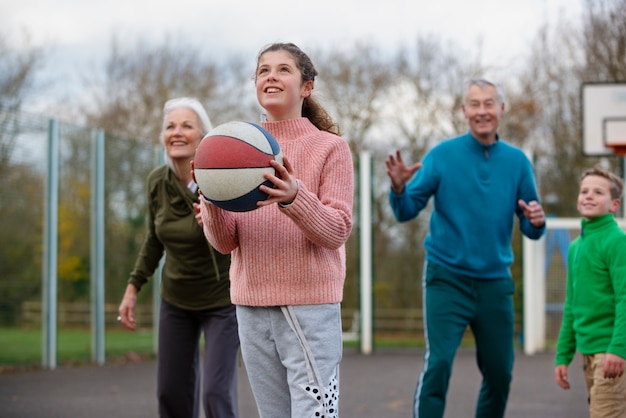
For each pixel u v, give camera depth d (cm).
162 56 3444
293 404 393
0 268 1262
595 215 541
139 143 1494
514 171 620
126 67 3434
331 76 2748
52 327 1278
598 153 1653
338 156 398
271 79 404
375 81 2716
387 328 1783
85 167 1377
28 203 1260
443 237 608
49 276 1274
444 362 589
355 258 1664
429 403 589
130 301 611
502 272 606
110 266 1437
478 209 605
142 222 1519
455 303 599
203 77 3431
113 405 898
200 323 570
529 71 2780
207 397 536
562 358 573
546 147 2738
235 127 372
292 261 389
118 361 1404
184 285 550
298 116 413
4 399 934
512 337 609
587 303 541
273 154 370
